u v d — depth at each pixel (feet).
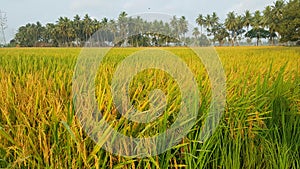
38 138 4.95
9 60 16.08
